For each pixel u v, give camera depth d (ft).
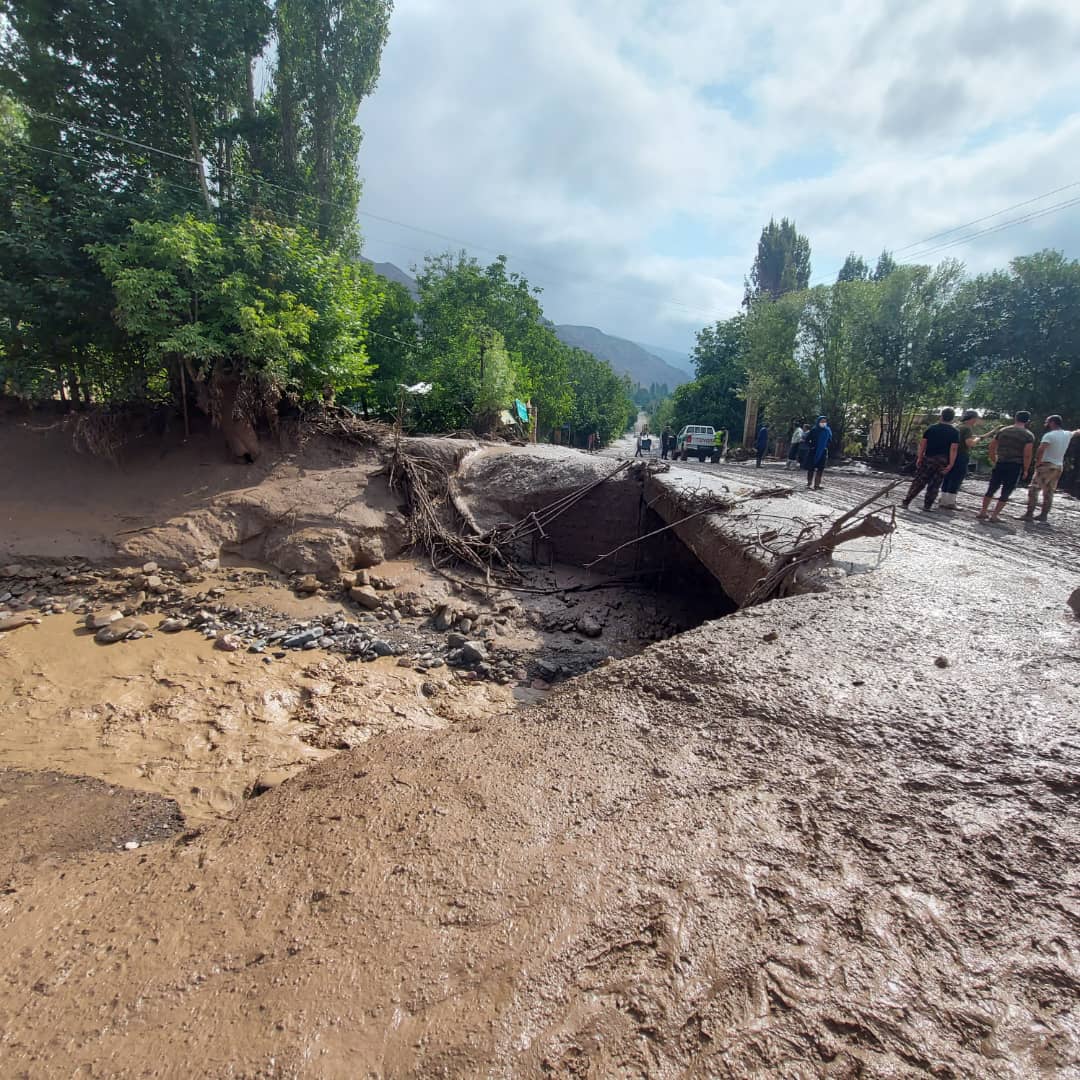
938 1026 4.91
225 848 8.00
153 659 21.74
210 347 30.63
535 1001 5.27
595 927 6.01
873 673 11.18
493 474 41.55
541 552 38.58
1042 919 5.90
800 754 8.83
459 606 29.99
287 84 52.80
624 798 8.11
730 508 27.86
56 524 29.96
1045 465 28.17
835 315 72.54
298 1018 5.24
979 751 8.59
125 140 35.40
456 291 81.97
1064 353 55.11
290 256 35.06
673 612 32.71
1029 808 7.44
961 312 61.05
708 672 11.68
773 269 147.02
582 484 39.06
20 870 10.84
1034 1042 4.76
